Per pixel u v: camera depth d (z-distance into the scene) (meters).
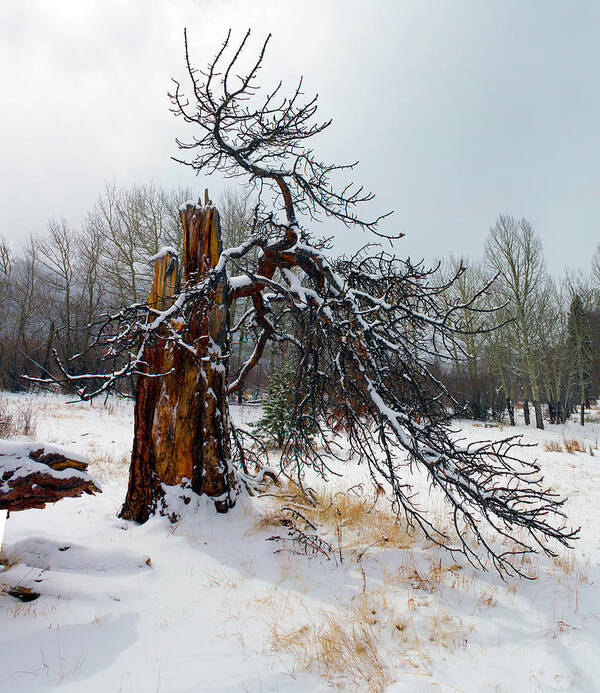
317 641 3.52
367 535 6.04
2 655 2.88
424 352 6.44
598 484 10.98
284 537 5.55
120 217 28.86
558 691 2.95
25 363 24.25
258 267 7.30
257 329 8.99
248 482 7.22
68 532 5.27
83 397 4.16
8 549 4.46
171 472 5.95
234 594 4.27
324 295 5.99
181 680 2.94
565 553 5.76
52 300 31.02
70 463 3.60
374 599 4.25
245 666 3.17
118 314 5.70
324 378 6.69
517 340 26.92
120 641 3.29
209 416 6.19
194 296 5.90
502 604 4.20
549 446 17.30
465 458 5.09
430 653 3.40
